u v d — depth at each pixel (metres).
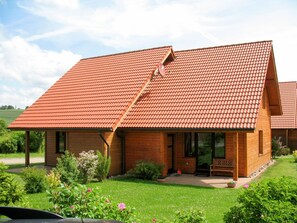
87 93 20.83
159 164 17.11
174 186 14.57
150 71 20.30
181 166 18.69
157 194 12.83
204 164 18.41
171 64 22.03
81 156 15.76
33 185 13.06
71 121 18.53
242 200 6.25
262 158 21.33
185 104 17.75
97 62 24.58
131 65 21.92
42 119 20.08
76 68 25.00
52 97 22.16
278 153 27.67
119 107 18.14
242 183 15.34
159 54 21.66
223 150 17.75
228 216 6.36
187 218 6.60
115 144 18.14
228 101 16.88
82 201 6.08
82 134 18.62
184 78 19.97
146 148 17.88
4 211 3.18
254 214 5.93
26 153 21.14
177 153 18.86
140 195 12.61
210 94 17.83
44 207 10.62
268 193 6.16
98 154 16.12
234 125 15.31
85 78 22.86
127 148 18.48
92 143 18.19
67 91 22.11
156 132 17.58
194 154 18.64
